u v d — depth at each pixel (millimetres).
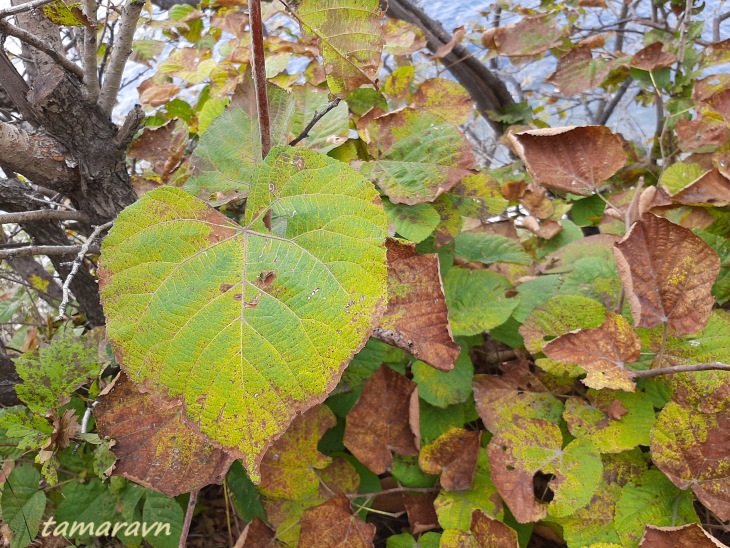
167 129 739
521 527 642
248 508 645
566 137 627
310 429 634
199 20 1066
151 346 311
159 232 333
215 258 331
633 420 601
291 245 330
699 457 539
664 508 563
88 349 607
